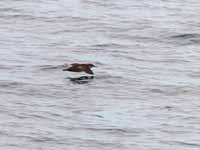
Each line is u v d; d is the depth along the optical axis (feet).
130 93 184.65
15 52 212.02
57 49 215.92
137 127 166.61
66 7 259.60
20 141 158.30
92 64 185.68
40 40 224.33
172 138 162.09
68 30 234.79
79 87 186.91
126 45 221.05
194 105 178.60
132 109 175.94
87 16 249.14
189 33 231.91
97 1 267.80
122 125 167.32
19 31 232.94
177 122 169.48
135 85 189.47
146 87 188.24
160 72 199.41
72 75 194.29
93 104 177.99
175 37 229.04
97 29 236.22
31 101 178.09
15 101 177.68
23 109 173.37
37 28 236.43
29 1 264.52
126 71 198.70
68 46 219.00
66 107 175.94
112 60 207.31
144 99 181.68
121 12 255.29
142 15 252.42
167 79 194.08
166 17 250.37
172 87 188.55
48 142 158.51
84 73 195.00
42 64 202.28
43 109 173.99
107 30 235.20
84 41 224.12
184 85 189.98
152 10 258.98
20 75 193.98
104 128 165.48
